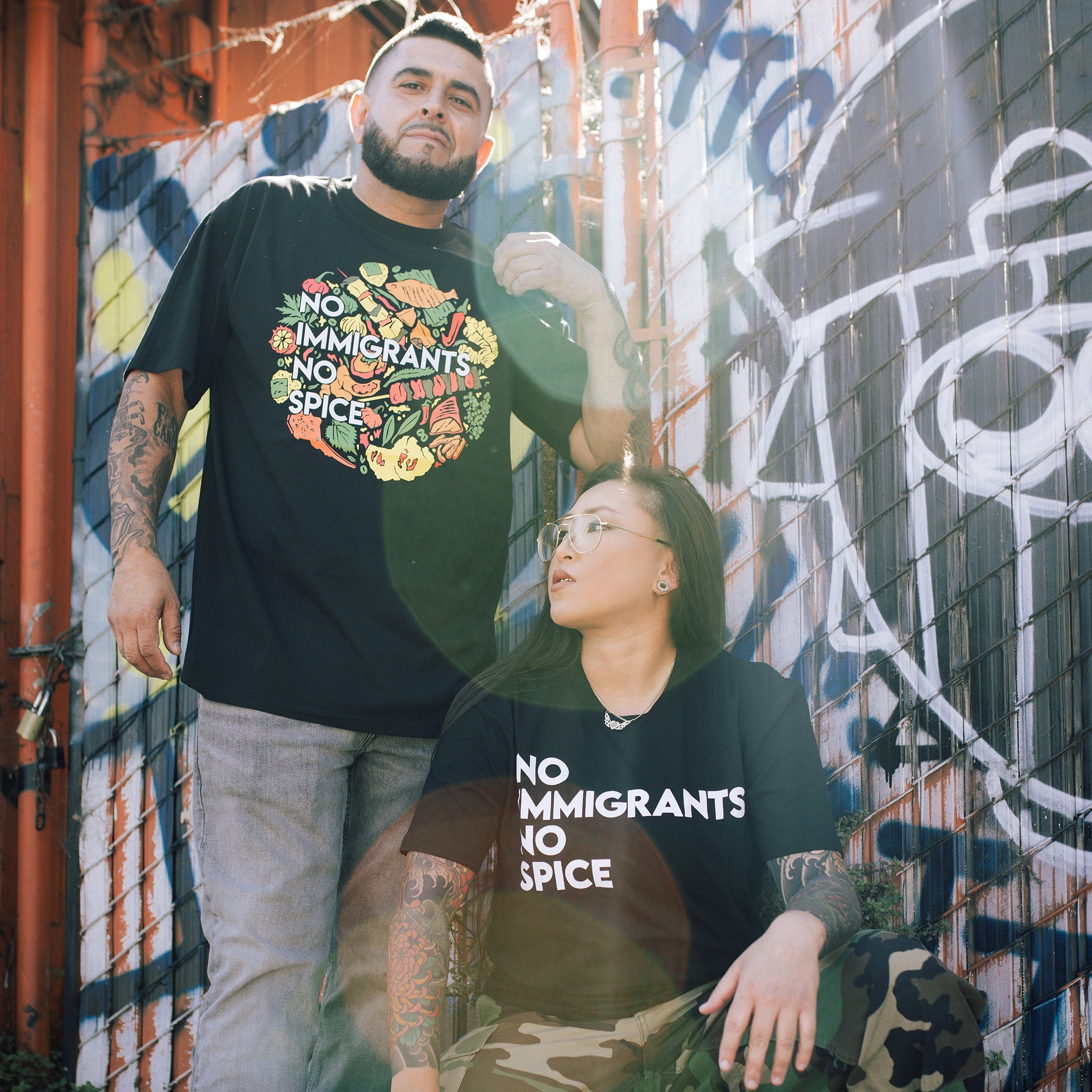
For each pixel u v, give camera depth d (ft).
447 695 6.36
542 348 7.07
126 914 9.21
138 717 9.39
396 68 6.44
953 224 7.23
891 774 7.16
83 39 10.57
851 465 7.40
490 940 5.65
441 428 6.54
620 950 5.21
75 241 10.77
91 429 9.87
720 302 7.84
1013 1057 6.73
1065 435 6.91
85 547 9.74
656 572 5.78
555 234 8.32
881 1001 4.66
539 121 8.45
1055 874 6.74
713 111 7.94
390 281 6.61
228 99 12.68
